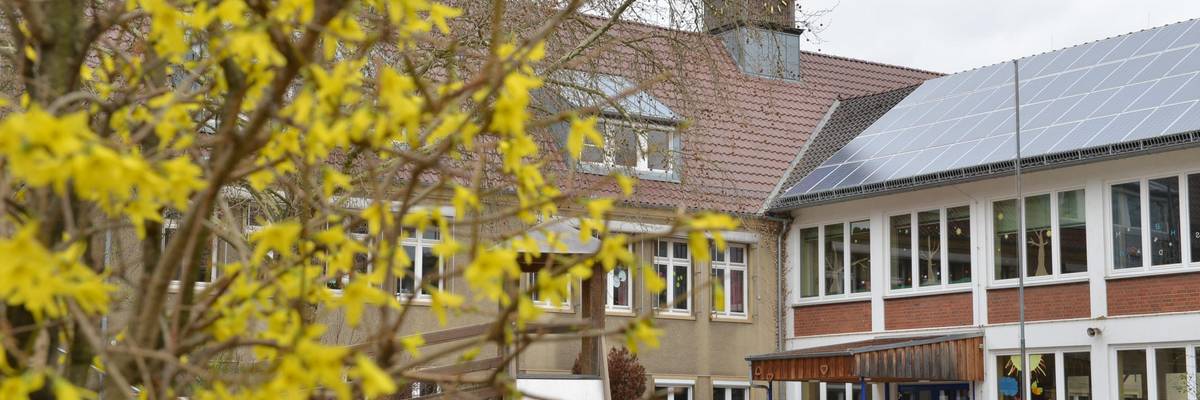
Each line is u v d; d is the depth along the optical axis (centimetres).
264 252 363
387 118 336
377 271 359
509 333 355
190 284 404
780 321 2759
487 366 1322
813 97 3091
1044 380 2333
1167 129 2133
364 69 1240
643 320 346
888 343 2361
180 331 387
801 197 2662
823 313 2702
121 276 404
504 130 334
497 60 357
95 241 425
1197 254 2138
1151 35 2583
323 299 389
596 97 1623
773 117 2953
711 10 1697
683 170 1814
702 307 2653
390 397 906
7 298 335
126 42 911
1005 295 2398
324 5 348
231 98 380
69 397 279
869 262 2633
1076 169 2308
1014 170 2312
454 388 368
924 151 2573
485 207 1421
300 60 336
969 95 2744
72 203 392
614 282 2569
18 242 283
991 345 2411
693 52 1728
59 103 326
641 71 1702
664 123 1661
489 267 323
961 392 2502
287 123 335
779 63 1867
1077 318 2286
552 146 1561
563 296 346
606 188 2317
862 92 3189
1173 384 2153
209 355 354
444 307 354
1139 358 2205
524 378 1359
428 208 386
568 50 1563
